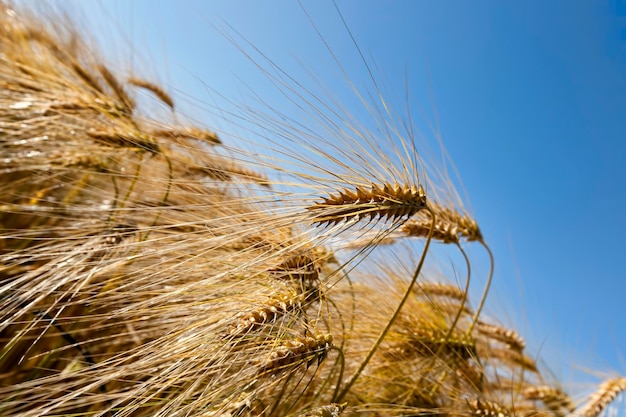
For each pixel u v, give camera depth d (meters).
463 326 0.55
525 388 0.61
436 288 0.57
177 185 0.46
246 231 0.33
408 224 0.45
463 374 0.49
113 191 0.51
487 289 0.52
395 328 0.47
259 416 0.33
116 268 0.39
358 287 0.48
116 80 0.60
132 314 0.35
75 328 0.40
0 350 0.38
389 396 0.47
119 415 0.31
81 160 0.50
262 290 0.36
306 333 0.35
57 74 0.55
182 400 0.31
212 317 0.33
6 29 0.58
